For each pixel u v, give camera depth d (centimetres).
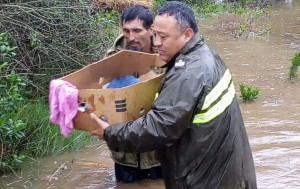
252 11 1620
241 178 340
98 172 556
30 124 602
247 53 1090
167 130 313
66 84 350
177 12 327
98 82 405
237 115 340
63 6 705
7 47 548
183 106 311
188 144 323
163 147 332
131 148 326
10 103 528
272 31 1323
